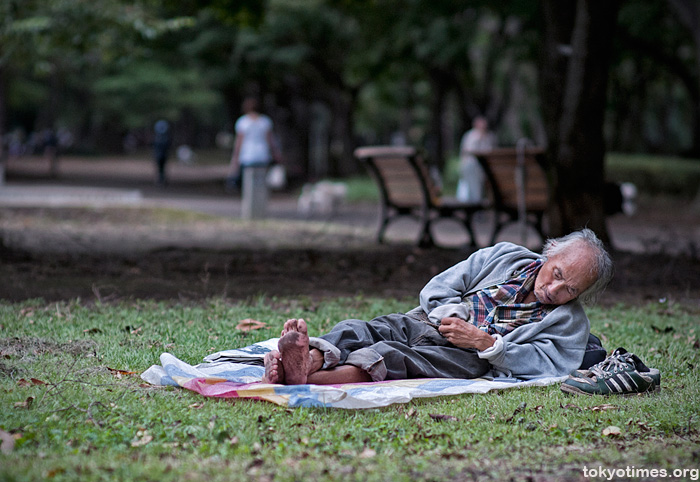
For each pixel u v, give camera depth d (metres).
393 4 29.77
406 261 10.46
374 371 4.37
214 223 16.14
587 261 4.60
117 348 5.15
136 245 11.91
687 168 27.88
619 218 21.91
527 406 4.20
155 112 64.06
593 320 6.99
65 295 7.23
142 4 20.02
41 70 21.47
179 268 9.47
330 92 39.59
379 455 3.40
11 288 7.43
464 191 17.86
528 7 24.45
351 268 9.94
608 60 10.80
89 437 3.45
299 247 12.02
